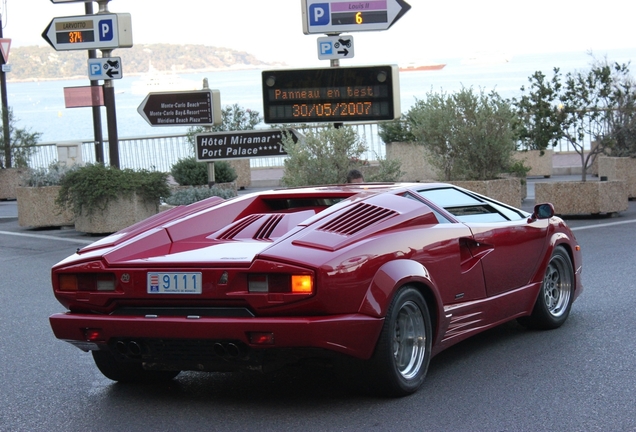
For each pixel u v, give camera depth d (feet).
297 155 41.65
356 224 17.33
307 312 15.78
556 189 48.78
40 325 26.43
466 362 20.02
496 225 20.90
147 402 17.95
